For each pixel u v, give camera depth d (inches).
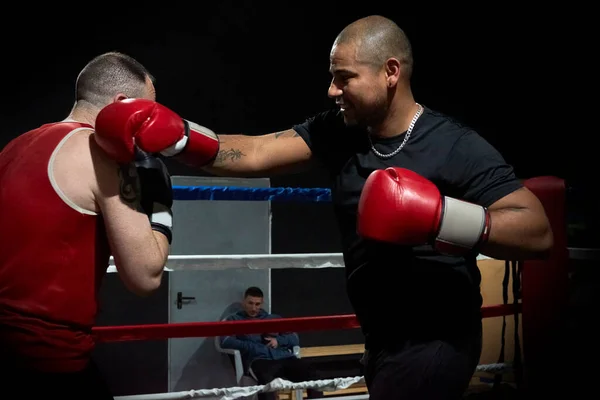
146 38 181.5
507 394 115.9
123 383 195.5
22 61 169.8
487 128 207.3
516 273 85.3
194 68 186.5
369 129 58.7
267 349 161.2
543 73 202.8
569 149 197.3
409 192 49.5
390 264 56.4
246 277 205.3
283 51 194.9
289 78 195.6
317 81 198.5
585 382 80.1
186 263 88.3
